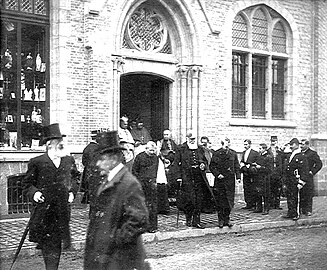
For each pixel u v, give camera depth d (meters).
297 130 18.69
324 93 19.38
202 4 15.99
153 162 10.87
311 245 10.20
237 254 9.24
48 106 13.58
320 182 19.22
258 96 18.03
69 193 7.04
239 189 17.09
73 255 9.03
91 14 13.92
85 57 13.92
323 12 19.25
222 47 16.59
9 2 13.00
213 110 16.38
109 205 4.91
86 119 13.91
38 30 13.48
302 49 18.84
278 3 18.09
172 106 15.98
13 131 13.14
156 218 10.84
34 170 6.84
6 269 7.94
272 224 12.61
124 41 15.08
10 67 13.09
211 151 14.35
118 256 4.84
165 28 15.89
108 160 5.05
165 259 8.76
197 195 11.48
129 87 17.03
